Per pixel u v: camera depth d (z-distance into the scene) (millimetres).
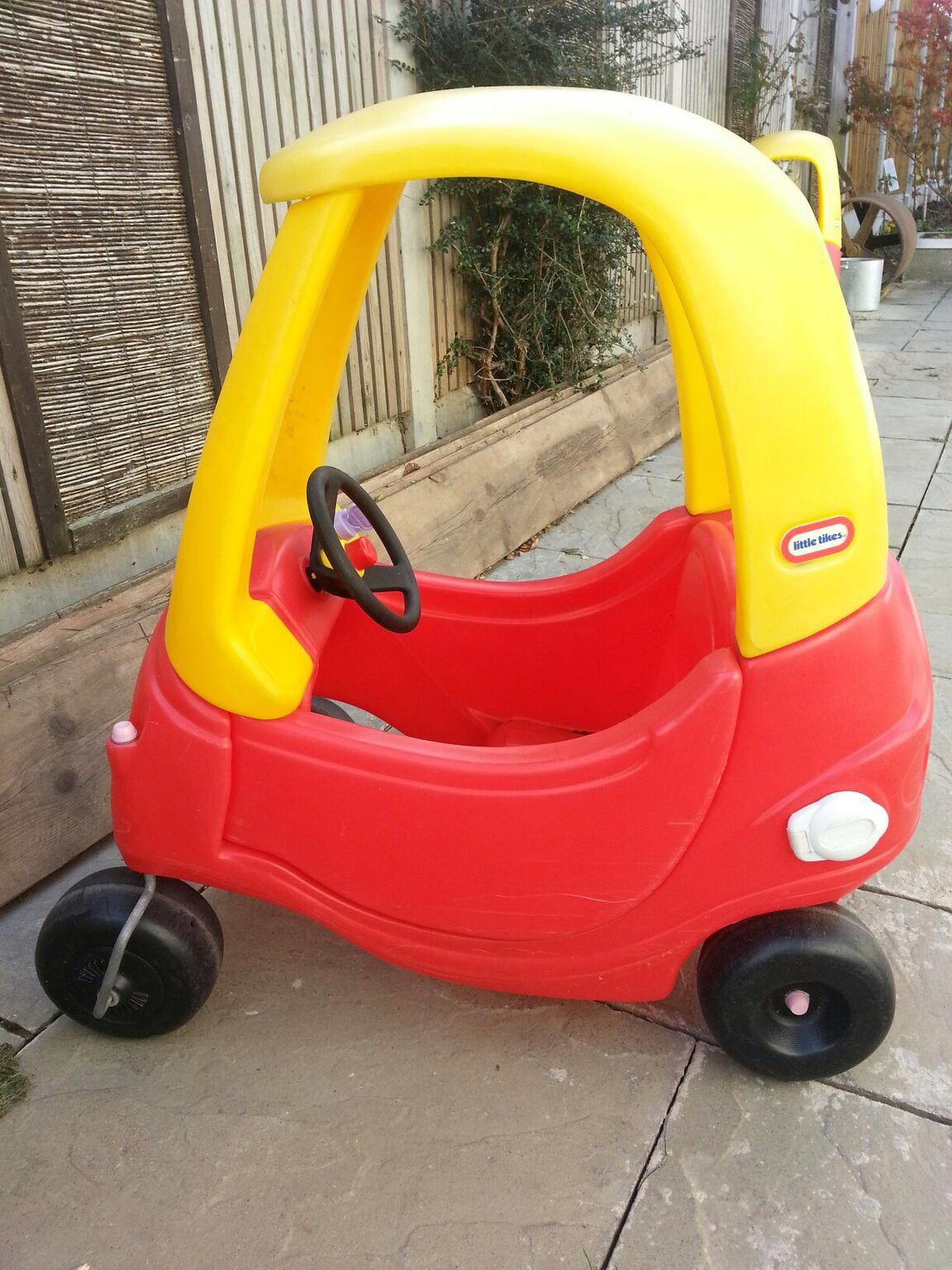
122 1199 1440
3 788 1968
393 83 3744
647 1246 1358
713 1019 1544
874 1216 1390
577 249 4457
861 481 1278
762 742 1346
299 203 1274
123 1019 1681
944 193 12445
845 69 11648
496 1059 1667
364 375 3869
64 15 2336
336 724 1501
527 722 2184
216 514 1381
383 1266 1344
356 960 1895
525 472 3979
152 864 1599
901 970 1815
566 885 1478
